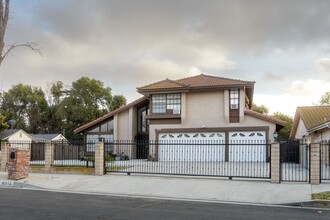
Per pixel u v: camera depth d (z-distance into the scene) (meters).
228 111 30.92
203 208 10.59
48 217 8.88
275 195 12.61
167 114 32.44
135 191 13.89
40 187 15.03
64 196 12.74
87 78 58.88
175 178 16.70
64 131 57.75
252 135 30.22
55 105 64.62
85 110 57.56
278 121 29.62
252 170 20.52
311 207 11.05
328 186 14.04
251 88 31.80
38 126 64.62
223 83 31.06
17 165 16.72
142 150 34.81
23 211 9.66
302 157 21.88
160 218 8.97
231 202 11.83
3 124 42.75
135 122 36.03
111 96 60.00
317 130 25.03
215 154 30.25
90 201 11.64
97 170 18.17
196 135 31.64
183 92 32.06
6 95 63.53
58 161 22.44
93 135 37.38
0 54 17.03
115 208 10.34
